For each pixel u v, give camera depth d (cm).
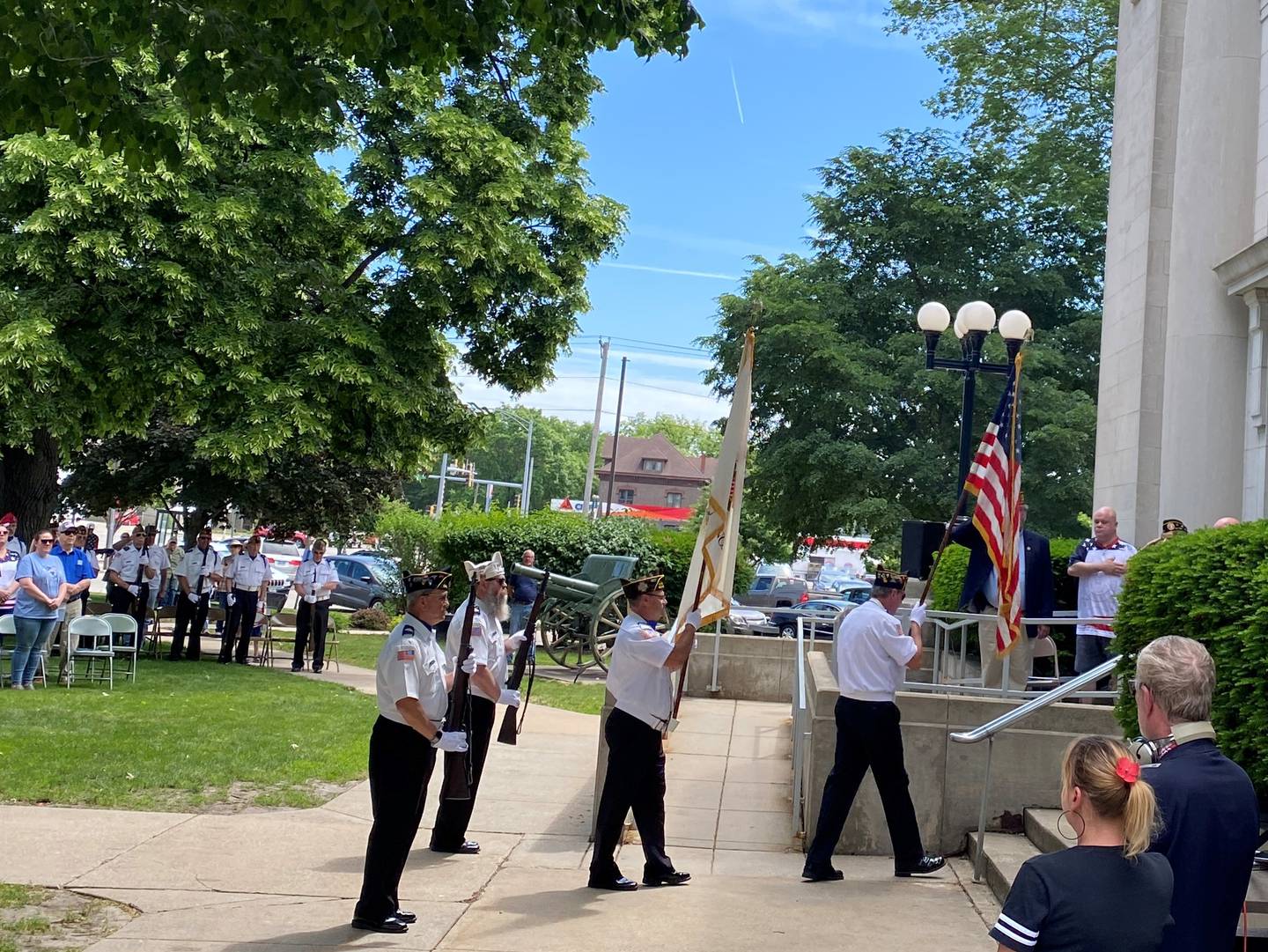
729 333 3309
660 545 2620
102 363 1791
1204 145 1353
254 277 1894
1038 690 1092
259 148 1991
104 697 1465
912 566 1405
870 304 3238
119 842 813
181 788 984
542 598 832
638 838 907
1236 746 606
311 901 698
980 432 3045
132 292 1823
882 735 772
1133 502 1480
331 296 2017
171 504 3109
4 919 643
